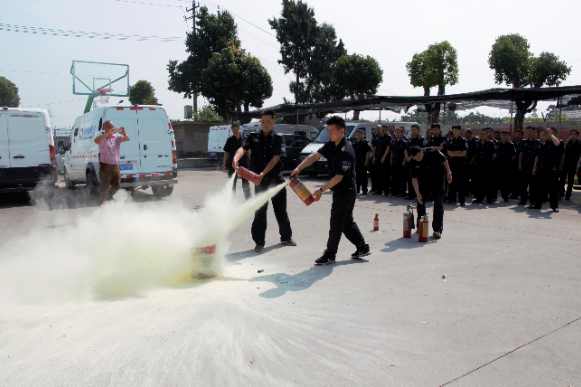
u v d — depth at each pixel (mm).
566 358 2943
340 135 4965
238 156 5598
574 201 10359
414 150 6469
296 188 5012
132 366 2826
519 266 5059
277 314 3684
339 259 5500
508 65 22281
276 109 23000
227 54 29828
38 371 2762
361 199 11031
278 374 2740
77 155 12820
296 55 36719
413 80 25578
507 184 10305
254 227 5953
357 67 28672
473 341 3191
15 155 10898
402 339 3227
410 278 4664
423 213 6742
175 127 33781
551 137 8617
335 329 3400
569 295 4113
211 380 2666
